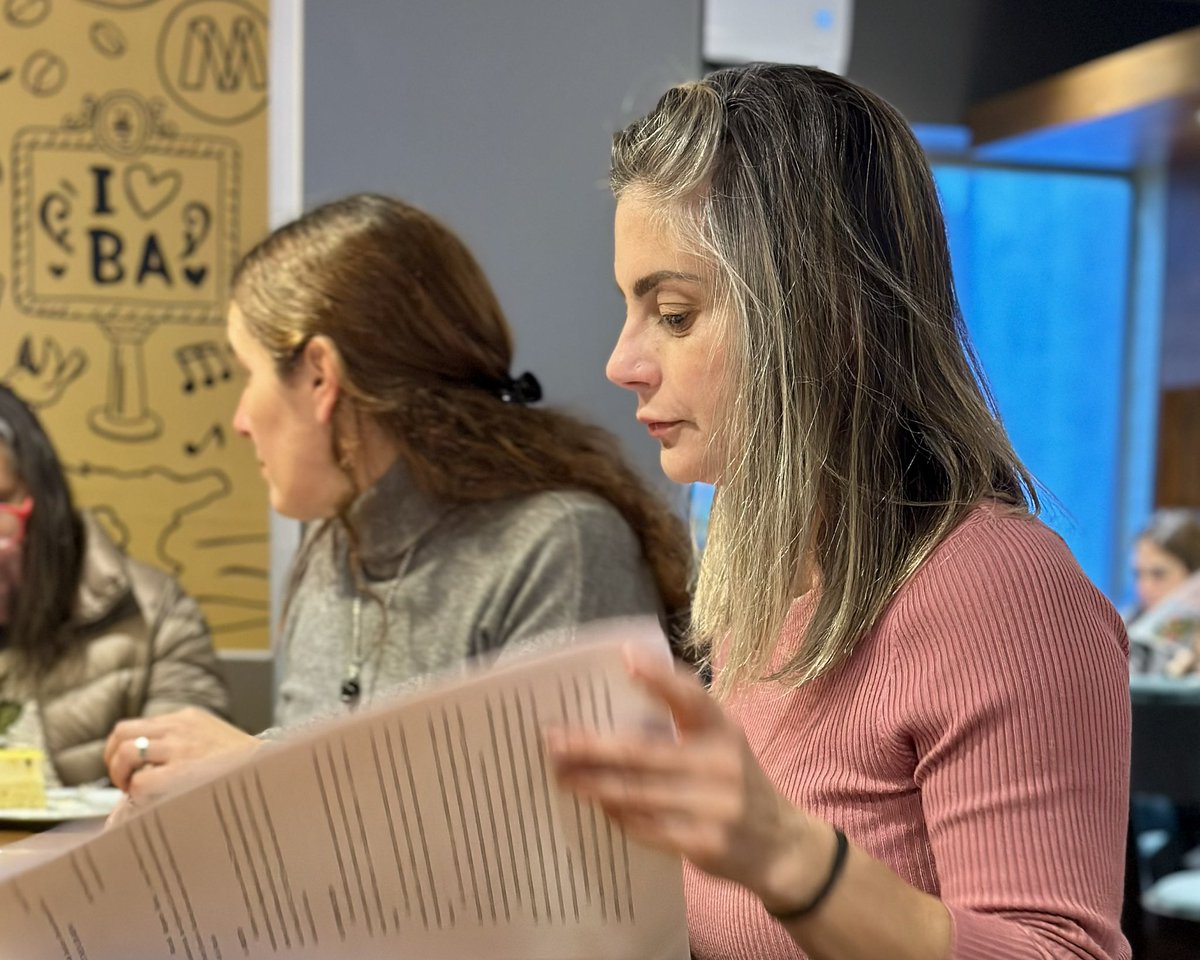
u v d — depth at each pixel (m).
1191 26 2.64
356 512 1.61
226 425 2.50
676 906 0.81
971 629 0.81
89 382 2.47
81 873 0.76
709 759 0.66
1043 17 2.58
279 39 2.44
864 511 0.88
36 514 2.24
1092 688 0.78
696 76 2.37
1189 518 2.57
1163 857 2.41
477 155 2.32
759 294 0.89
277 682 2.46
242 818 0.76
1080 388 2.76
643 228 0.93
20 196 2.44
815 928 0.69
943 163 2.71
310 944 0.78
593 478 1.62
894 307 0.89
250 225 2.47
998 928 0.71
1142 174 2.75
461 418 1.59
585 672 0.73
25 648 2.25
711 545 1.01
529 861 0.78
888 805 0.85
